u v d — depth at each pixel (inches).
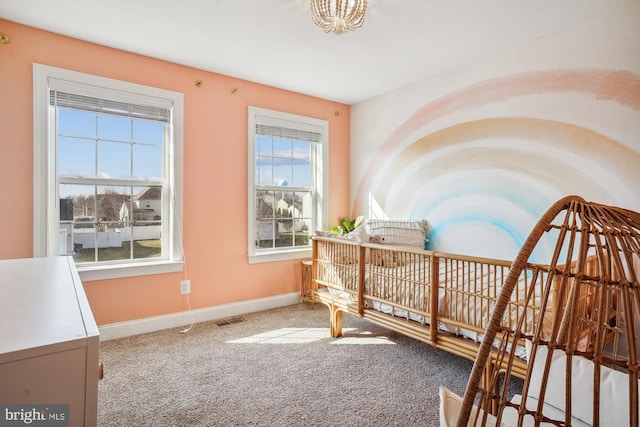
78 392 23.7
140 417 66.3
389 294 90.5
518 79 101.0
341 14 72.4
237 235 128.7
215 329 113.5
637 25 79.3
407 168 135.5
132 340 103.4
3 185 89.1
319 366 87.6
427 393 75.3
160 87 111.8
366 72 122.1
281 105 139.6
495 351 65.9
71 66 97.2
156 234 115.5
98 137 104.4
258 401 71.9
